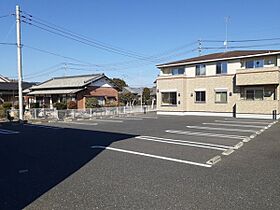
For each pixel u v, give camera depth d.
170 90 26.50
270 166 6.01
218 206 3.80
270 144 8.95
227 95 22.98
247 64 21.92
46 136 11.35
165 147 8.38
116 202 3.95
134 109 28.78
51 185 4.75
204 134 11.53
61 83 30.91
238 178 5.11
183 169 5.75
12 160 6.75
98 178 5.13
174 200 4.02
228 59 22.62
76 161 6.55
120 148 8.23
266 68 19.72
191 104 25.45
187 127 14.48
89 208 3.74
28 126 16.23
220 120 19.08
